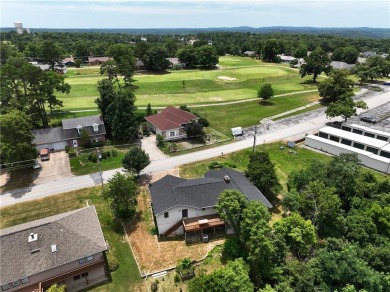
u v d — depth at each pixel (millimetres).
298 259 35781
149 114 80500
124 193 41719
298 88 116125
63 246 32250
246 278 28469
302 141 69688
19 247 31172
